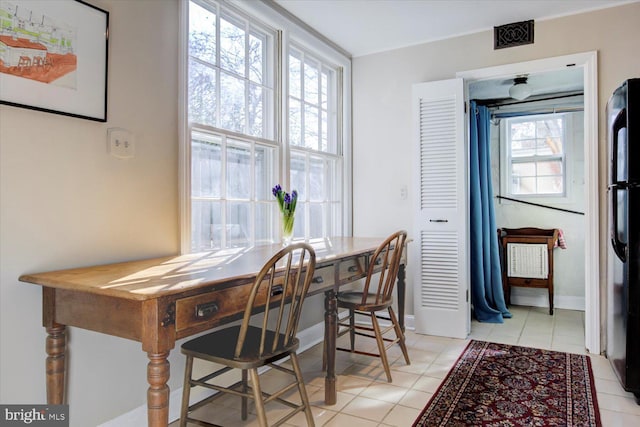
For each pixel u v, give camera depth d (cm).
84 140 169
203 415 203
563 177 425
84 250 169
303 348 299
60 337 150
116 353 177
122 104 183
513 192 446
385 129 359
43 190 156
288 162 291
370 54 365
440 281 326
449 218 324
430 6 280
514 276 418
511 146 447
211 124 235
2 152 145
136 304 125
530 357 276
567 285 422
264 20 271
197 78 227
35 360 152
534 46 303
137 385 186
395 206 354
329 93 360
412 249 343
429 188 331
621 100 226
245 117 261
